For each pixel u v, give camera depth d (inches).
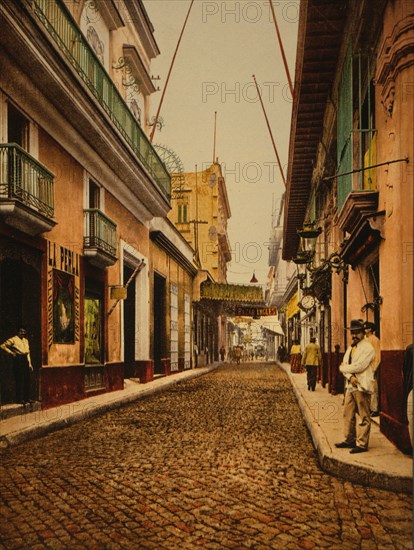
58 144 490.0
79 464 262.8
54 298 472.7
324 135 564.7
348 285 459.2
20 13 368.2
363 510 191.3
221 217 1823.3
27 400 416.5
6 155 376.8
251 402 546.0
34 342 440.8
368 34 335.3
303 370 979.3
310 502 200.7
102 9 654.5
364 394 259.8
